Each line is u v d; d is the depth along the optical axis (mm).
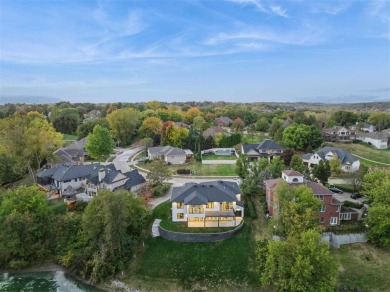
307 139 102812
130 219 50781
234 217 54719
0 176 71938
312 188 54500
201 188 59031
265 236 52250
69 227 54562
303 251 36906
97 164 81438
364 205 59594
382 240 48219
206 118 178625
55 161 87250
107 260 46469
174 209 56906
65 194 66688
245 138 132000
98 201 48969
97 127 96438
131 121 130000
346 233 52062
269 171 68375
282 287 37000
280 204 50125
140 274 45906
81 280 46656
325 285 35719
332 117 161375
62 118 158250
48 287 45062
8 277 47438
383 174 57375
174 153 99000
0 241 49469
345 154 86938
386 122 150750
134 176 75188
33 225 50688
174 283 44219
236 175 83500
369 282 42625
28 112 179875
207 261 47562
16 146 74000
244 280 44094
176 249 50312
